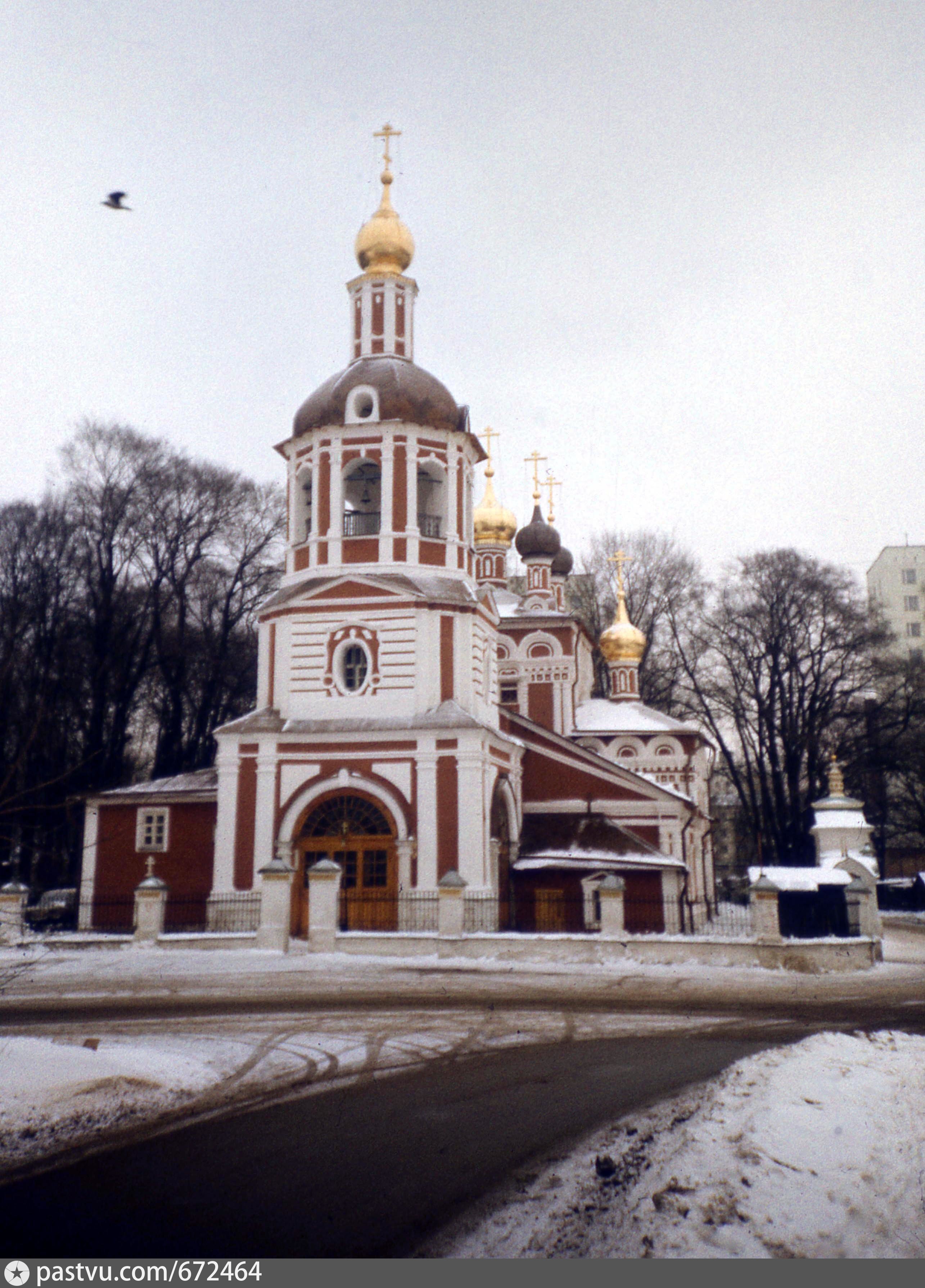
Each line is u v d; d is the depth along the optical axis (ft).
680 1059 44.55
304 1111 35.83
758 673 168.35
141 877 111.75
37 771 102.12
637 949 81.76
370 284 116.98
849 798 125.49
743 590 171.01
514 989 65.87
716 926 127.85
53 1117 34.19
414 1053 45.68
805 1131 33.14
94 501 146.00
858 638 163.94
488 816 102.94
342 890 99.81
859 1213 26.86
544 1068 42.65
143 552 152.56
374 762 100.94
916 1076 41.45
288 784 101.76
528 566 164.66
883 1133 33.47
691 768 151.02
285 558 118.83
